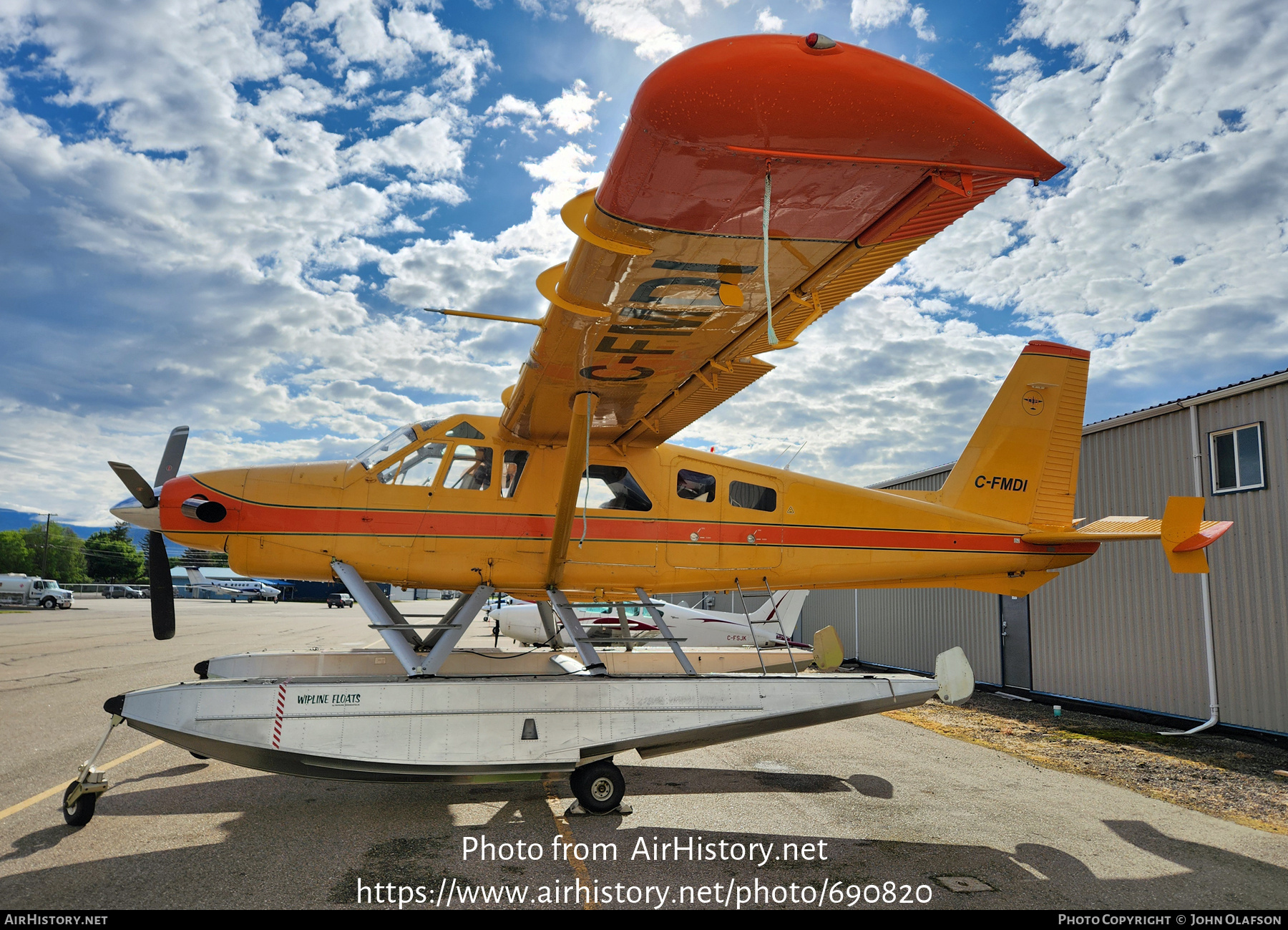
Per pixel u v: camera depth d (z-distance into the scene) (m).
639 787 5.22
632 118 2.45
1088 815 4.61
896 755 6.38
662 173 2.70
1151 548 8.26
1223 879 3.54
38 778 4.88
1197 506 5.43
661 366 4.50
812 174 2.71
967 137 2.51
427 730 4.29
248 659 5.91
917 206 2.89
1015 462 6.88
